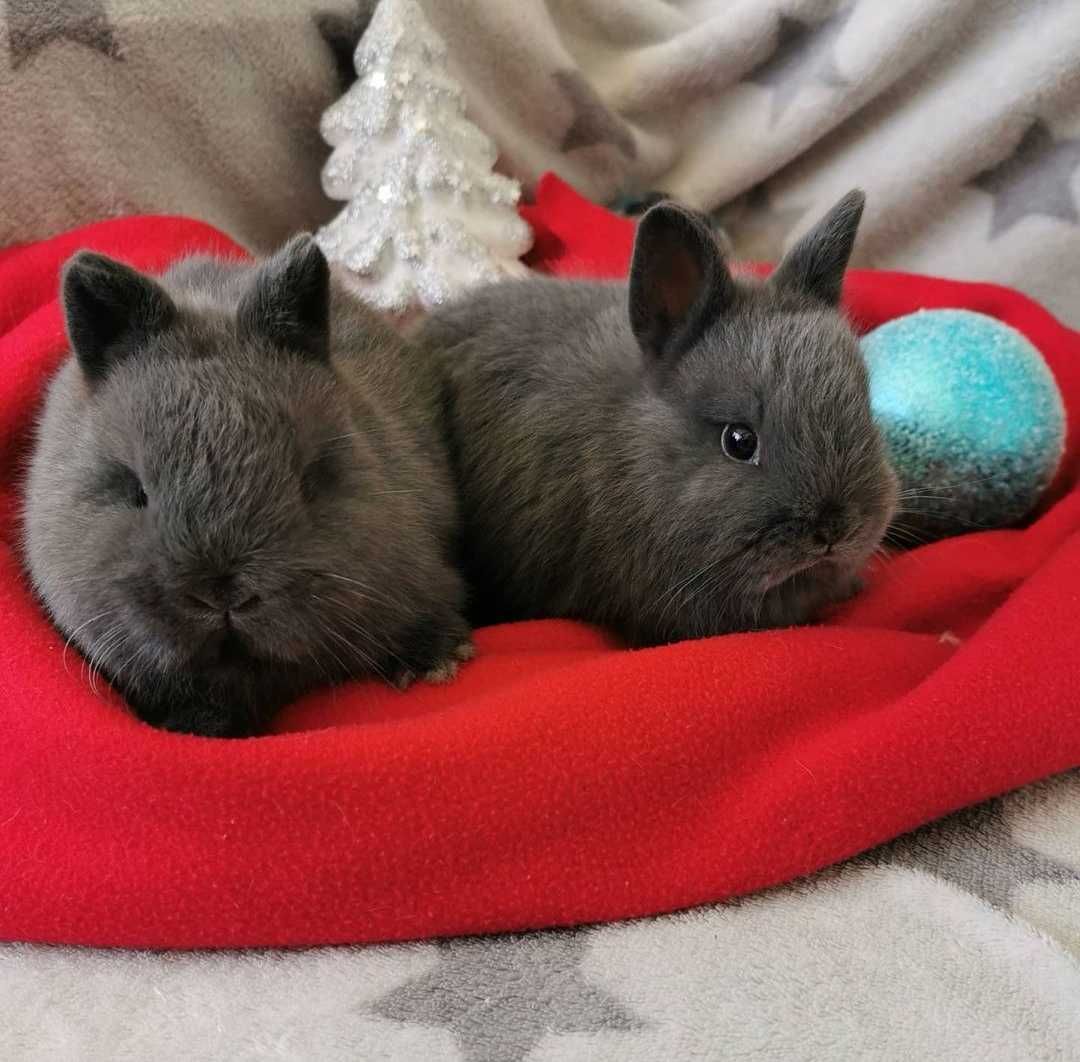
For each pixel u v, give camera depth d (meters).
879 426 0.34
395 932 0.24
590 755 0.25
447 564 0.33
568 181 0.54
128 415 0.26
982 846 0.26
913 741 0.26
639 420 0.32
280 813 0.24
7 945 0.24
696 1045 0.21
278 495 0.26
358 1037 0.21
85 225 0.41
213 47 0.43
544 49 0.50
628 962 0.23
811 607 0.33
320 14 0.46
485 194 0.46
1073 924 0.24
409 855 0.24
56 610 0.27
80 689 0.26
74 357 0.29
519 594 0.35
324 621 0.27
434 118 0.45
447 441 0.36
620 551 0.33
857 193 0.32
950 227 0.53
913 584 0.34
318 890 0.24
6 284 0.37
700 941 0.23
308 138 0.48
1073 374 0.43
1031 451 0.38
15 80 0.38
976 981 0.22
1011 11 0.51
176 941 0.24
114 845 0.24
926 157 0.52
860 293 0.46
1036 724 0.26
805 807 0.25
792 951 0.23
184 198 0.44
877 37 0.51
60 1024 0.22
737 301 0.32
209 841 0.24
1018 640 0.28
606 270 0.44
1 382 0.32
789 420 0.30
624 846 0.25
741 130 0.55
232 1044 0.21
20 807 0.25
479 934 0.24
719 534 0.31
